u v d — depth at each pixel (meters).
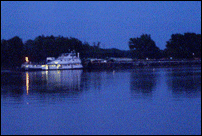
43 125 28.92
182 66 142.75
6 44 148.12
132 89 53.16
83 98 43.25
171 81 67.38
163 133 26.23
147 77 80.62
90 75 92.56
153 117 31.08
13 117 31.92
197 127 27.59
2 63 144.50
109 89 53.78
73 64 128.50
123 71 111.62
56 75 94.81
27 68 124.00
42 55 154.88
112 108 35.56
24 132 27.05
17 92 51.56
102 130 27.23
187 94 45.31
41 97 44.88
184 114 32.09
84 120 30.34
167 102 38.78
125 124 28.78
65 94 47.78
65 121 30.06
